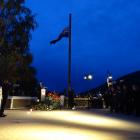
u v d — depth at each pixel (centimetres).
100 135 1521
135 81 2814
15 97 3388
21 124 1861
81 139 1408
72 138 1430
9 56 2748
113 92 3080
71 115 2500
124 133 1597
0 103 2352
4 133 1526
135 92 2662
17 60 2792
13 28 2811
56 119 2175
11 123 1905
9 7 2791
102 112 2902
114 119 2284
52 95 3450
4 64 2688
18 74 2755
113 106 2995
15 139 1376
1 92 2377
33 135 1485
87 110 3152
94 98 3831
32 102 3509
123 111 2791
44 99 3294
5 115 2361
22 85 3678
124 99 2767
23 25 2828
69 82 3428
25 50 2842
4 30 2792
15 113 2655
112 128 1789
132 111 2695
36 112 2783
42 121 2033
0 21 2778
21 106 3438
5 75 2658
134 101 2662
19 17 2831
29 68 2838
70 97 3428
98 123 2012
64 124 1903
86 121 2103
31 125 1820
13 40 2809
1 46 2786
